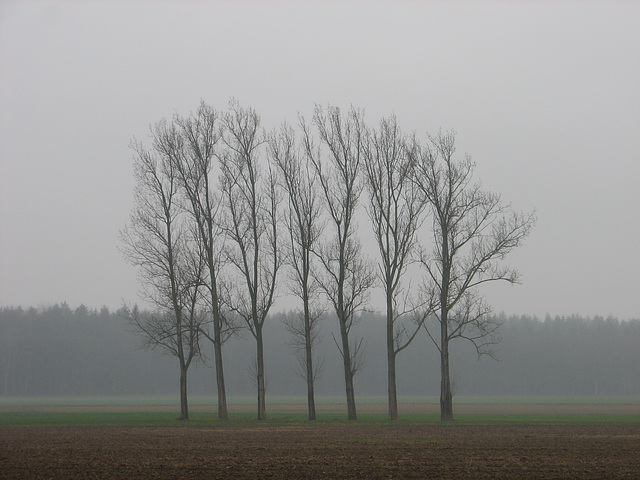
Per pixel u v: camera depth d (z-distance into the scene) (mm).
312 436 42938
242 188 61188
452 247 58938
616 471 27312
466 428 50125
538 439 40469
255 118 61469
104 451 34562
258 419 61250
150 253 61438
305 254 60344
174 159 61531
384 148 59656
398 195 59281
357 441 39344
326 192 60125
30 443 38906
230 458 31500
